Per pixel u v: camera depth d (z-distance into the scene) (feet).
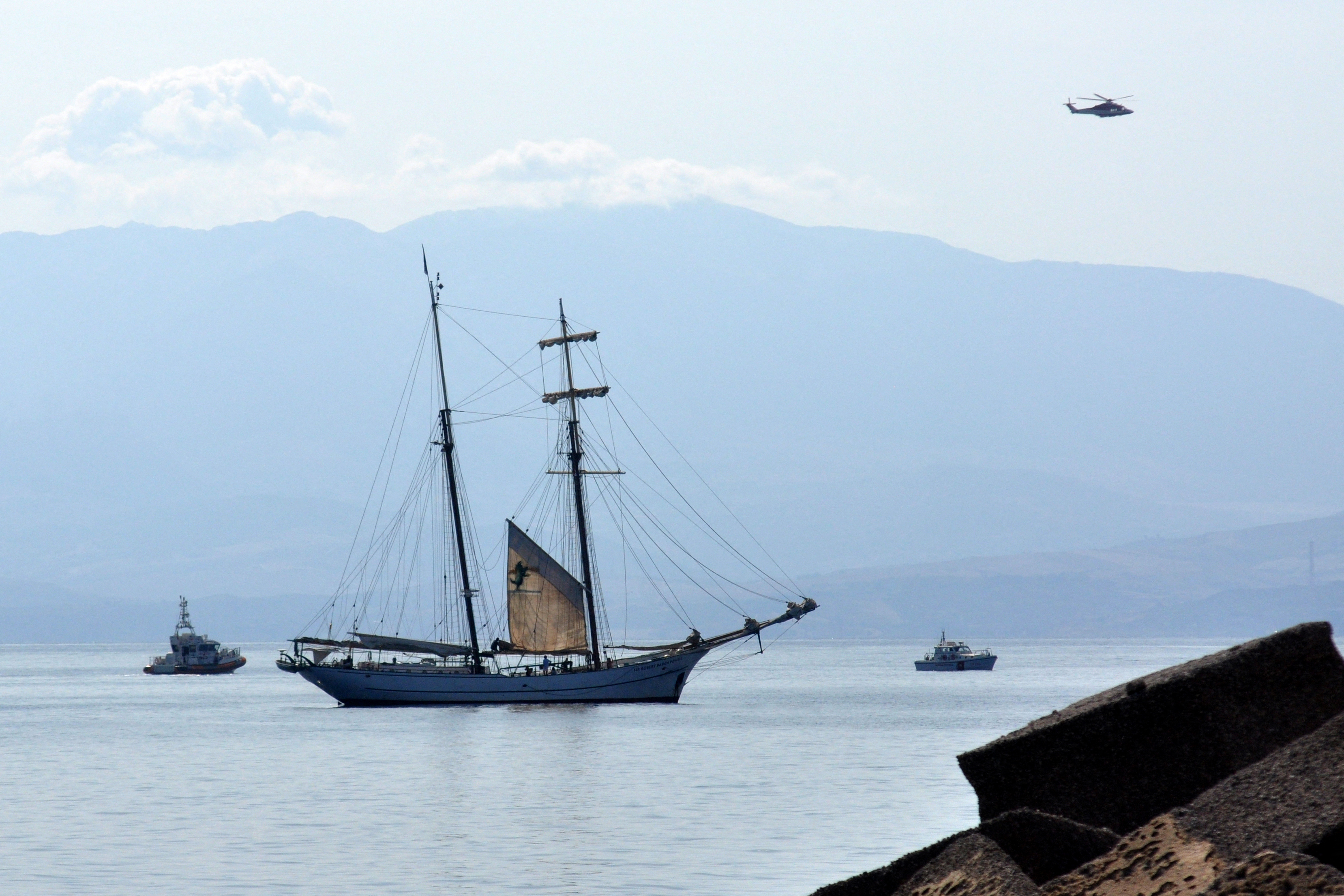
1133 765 237.04
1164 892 190.60
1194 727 232.32
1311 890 170.30
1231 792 199.21
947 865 218.18
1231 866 184.55
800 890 588.50
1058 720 245.86
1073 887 200.23
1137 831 203.62
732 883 606.96
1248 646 236.63
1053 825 225.56
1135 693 237.86
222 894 599.16
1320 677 233.14
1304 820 189.06
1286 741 230.68
